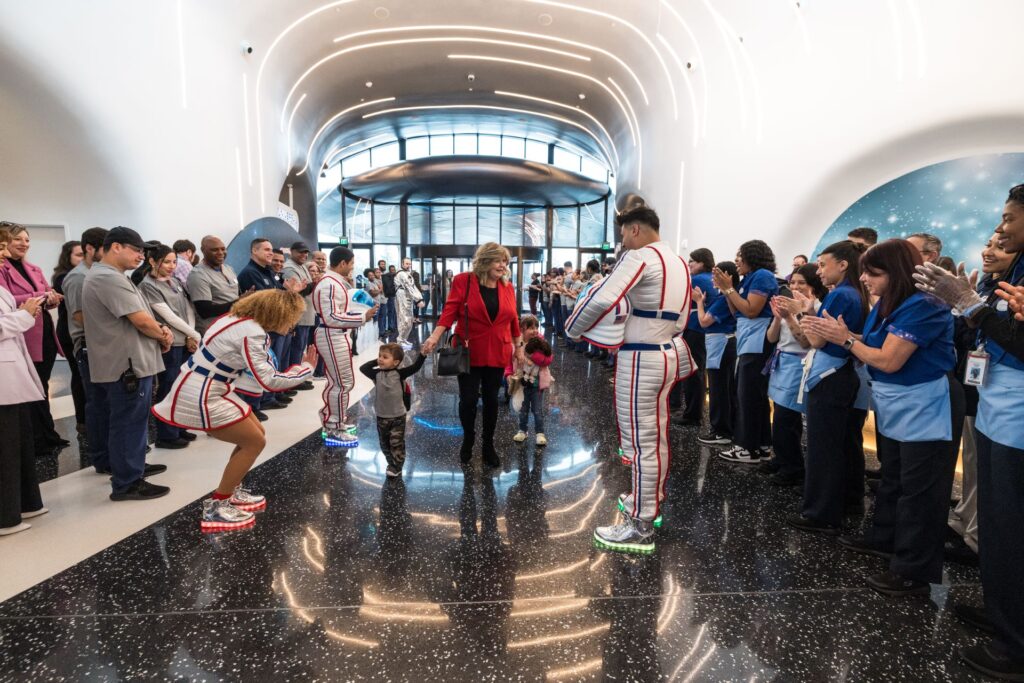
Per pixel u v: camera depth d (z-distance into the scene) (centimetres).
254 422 255
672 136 945
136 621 184
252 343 241
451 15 966
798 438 314
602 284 220
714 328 400
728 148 765
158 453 365
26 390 247
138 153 560
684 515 277
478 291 330
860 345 205
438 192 1816
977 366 167
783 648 173
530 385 392
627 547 236
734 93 747
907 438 198
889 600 201
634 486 238
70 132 523
